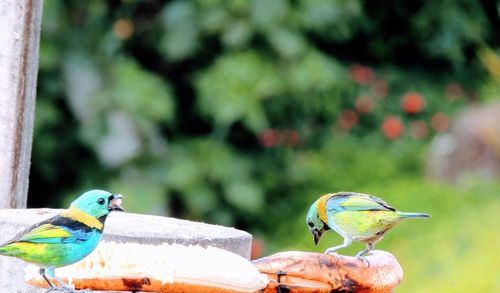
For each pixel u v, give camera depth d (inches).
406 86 719.7
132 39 589.6
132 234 204.7
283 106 606.2
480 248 511.8
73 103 561.9
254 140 629.3
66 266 190.1
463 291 476.1
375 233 240.7
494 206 573.9
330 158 667.4
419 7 721.6
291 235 626.2
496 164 633.0
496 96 708.0
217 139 601.0
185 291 180.4
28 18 240.2
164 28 582.6
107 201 189.9
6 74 238.8
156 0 587.2
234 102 574.6
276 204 642.8
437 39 714.8
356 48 725.9
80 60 562.9
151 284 180.5
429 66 738.8
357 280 195.6
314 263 193.3
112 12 581.3
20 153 241.4
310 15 586.2
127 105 561.3
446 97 717.3
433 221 584.4
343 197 243.6
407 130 700.7
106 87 565.3
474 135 641.0
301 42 584.1
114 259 183.0
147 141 572.1
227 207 605.0
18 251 186.2
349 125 681.6
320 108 647.8
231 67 576.7
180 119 605.6
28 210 225.3
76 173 572.4
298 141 655.8
